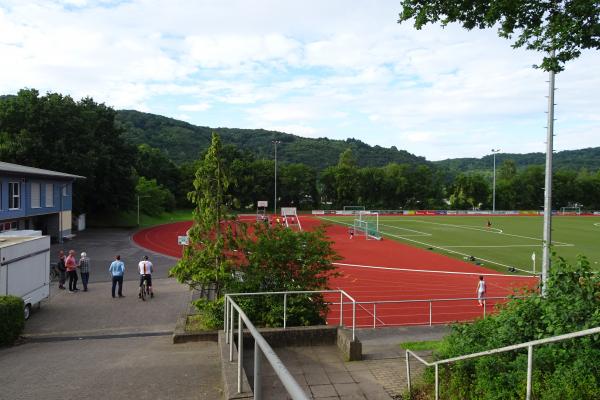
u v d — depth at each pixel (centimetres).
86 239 4216
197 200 1402
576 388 536
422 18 1099
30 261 1609
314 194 11275
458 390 723
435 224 7069
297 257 1338
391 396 866
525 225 6994
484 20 1053
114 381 775
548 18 1045
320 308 1334
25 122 4678
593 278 677
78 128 5019
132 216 6319
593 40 1004
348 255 3772
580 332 460
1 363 961
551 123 1572
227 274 1332
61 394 715
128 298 1938
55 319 1590
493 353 622
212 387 735
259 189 10338
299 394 201
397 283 2664
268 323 1214
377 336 1412
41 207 3569
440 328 1518
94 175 4994
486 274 2970
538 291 846
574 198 12300
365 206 11438
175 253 3569
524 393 574
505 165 14012
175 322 1553
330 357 1069
